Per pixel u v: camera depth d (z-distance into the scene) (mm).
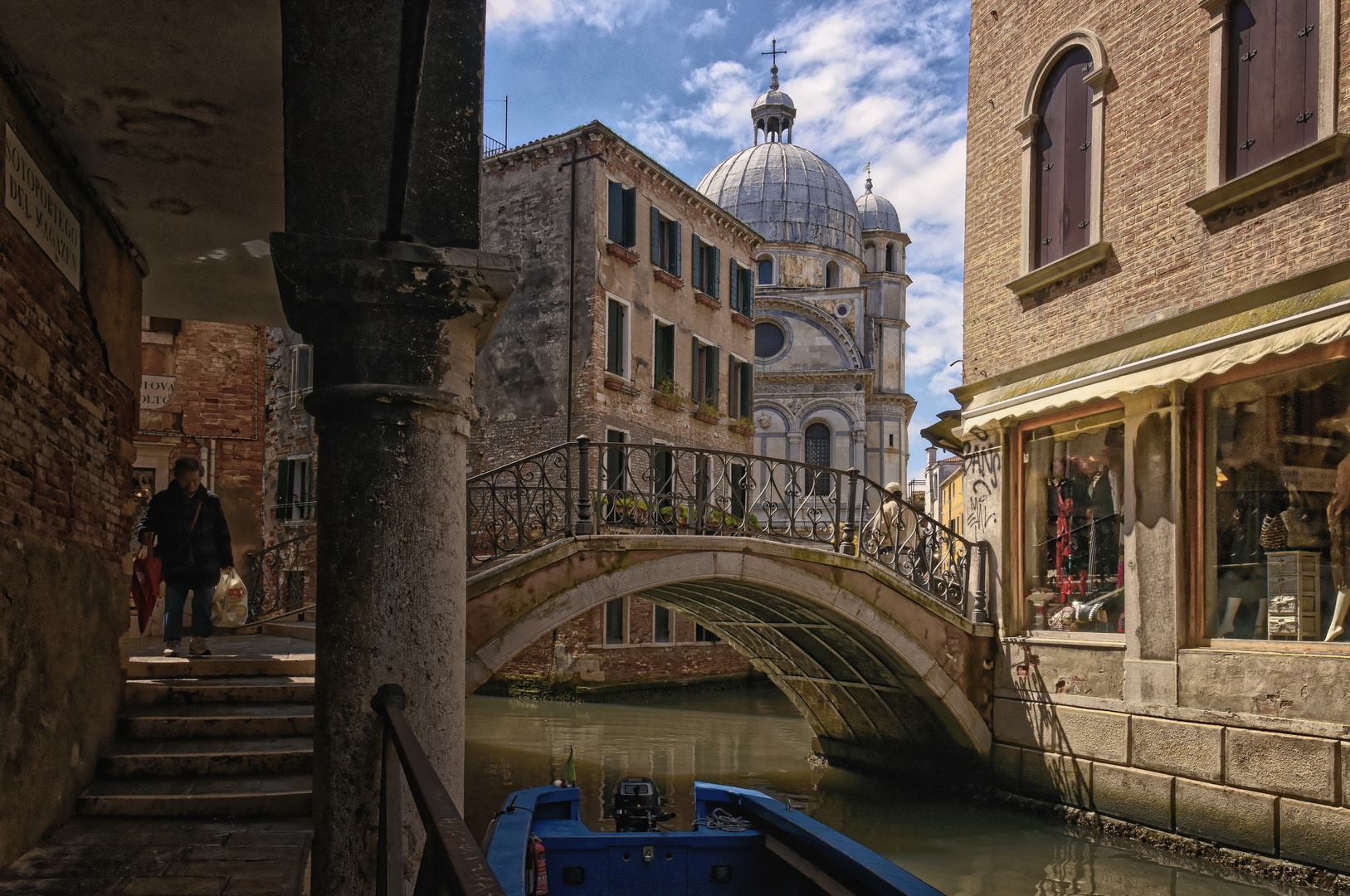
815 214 44844
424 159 3518
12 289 4691
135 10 4395
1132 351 10375
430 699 3348
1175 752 9766
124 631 6906
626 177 23359
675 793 12758
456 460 3496
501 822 7547
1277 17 9219
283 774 6160
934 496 42250
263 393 13914
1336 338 8156
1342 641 8516
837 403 40656
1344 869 8172
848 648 12914
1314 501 8789
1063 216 11656
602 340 22172
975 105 13180
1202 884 8742
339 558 3330
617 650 23328
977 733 12273
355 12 3508
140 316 7434
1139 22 10664
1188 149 10023
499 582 9977
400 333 3400
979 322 12914
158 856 4852
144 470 13258
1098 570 11016
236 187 6176
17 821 4664
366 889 3268
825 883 6645
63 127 5414
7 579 4477
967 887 8875
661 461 24109
